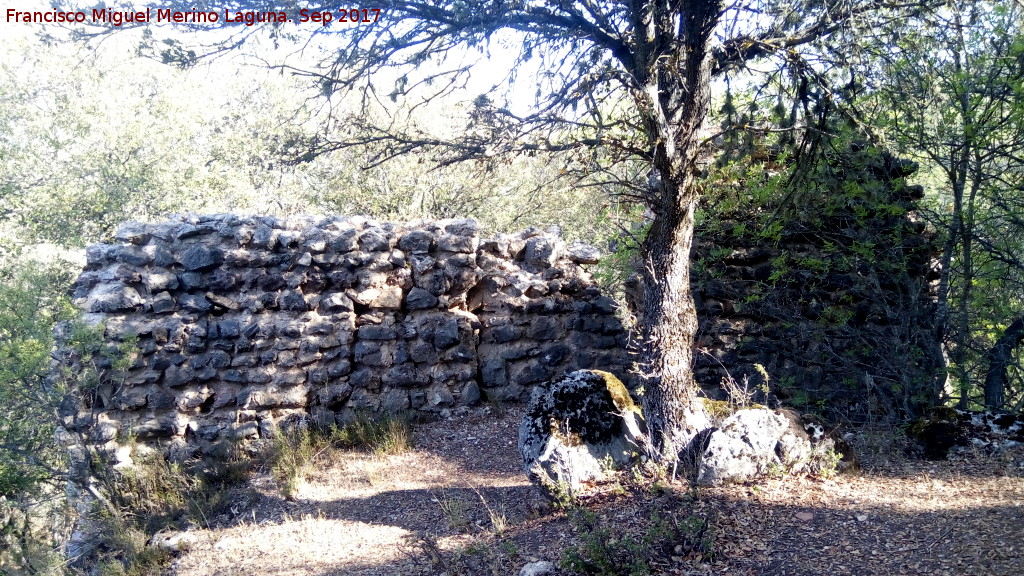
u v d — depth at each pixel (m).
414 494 5.70
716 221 6.60
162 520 5.73
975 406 7.41
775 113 5.27
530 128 4.65
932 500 4.04
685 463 4.55
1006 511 3.73
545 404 4.96
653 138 4.26
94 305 6.58
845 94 4.99
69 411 6.36
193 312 6.85
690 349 4.72
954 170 6.38
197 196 14.70
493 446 6.58
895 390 6.13
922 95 5.27
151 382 6.66
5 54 13.09
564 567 3.74
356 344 7.23
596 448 4.75
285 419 6.91
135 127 13.96
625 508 4.25
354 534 5.12
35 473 7.02
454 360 7.43
